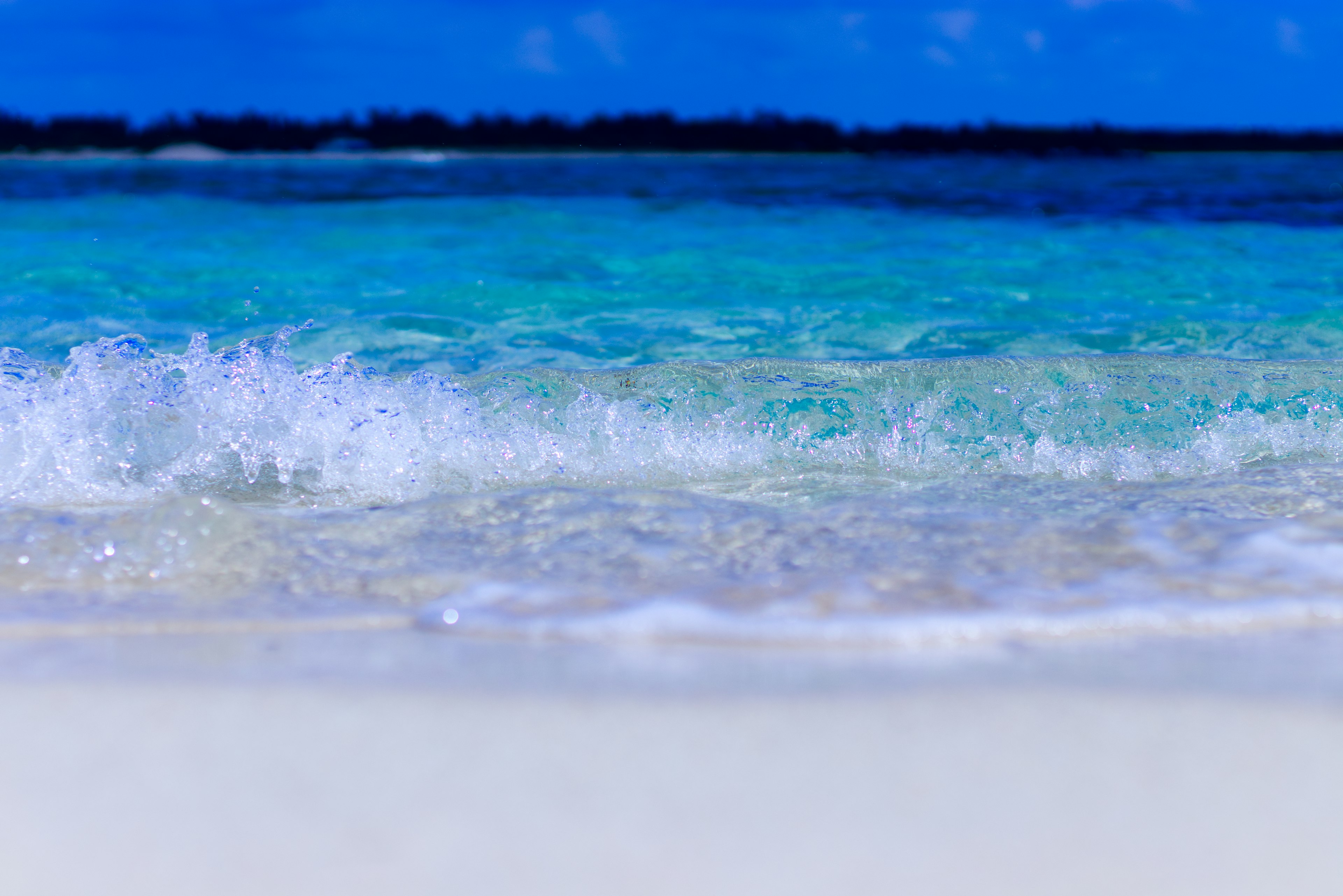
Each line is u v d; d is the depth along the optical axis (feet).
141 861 3.14
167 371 9.25
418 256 18.81
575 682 4.38
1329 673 4.42
